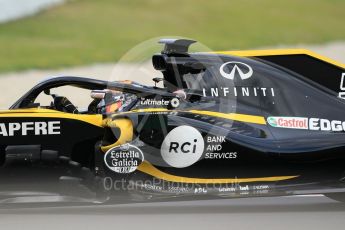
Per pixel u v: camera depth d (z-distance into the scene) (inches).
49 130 820.0
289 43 2699.3
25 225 742.5
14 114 816.9
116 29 2625.5
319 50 2598.4
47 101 1525.6
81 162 840.3
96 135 834.8
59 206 834.2
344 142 836.0
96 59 2188.7
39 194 821.2
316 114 849.5
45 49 2272.4
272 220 774.5
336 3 3543.3
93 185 828.0
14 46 2272.4
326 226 742.5
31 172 818.2
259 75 857.5
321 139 834.8
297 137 834.8
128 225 741.3
